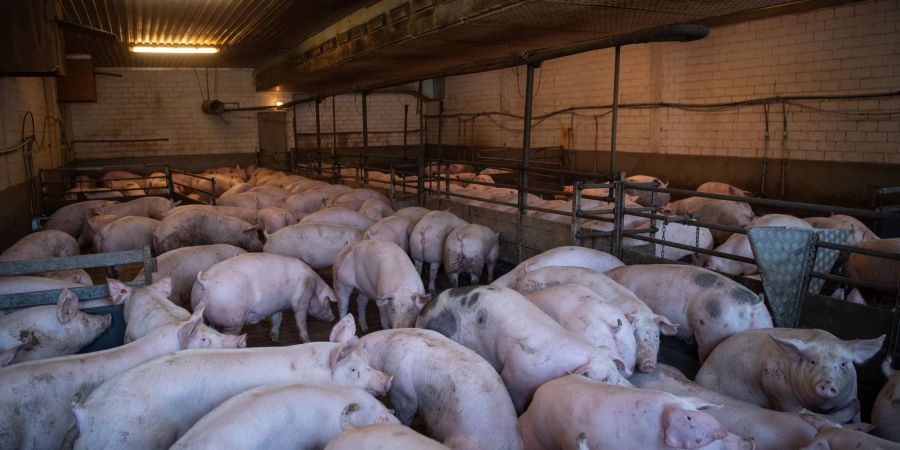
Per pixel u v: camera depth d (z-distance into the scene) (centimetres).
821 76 812
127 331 357
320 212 705
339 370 281
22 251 570
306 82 1322
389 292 404
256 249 707
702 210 742
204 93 1588
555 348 299
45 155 1031
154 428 240
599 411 242
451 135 1653
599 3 490
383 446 199
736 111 920
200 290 403
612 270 444
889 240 490
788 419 250
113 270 646
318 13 905
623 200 506
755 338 318
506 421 258
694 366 377
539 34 632
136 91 1523
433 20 617
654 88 1049
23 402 258
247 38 1110
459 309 348
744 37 899
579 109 1202
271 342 462
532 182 1287
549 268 421
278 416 229
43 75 569
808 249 362
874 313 327
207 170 1609
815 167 825
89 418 233
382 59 860
